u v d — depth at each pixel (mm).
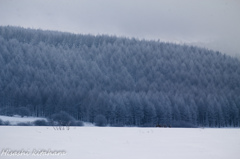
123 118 94188
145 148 16094
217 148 16547
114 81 139875
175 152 14844
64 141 18688
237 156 13945
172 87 139750
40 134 23188
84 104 103812
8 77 130375
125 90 134000
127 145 17219
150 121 96812
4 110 97312
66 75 140875
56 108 104062
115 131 29266
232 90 136375
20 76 132875
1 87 119875
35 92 113000
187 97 119250
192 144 18250
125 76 148375
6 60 147000
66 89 119812
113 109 93750
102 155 13625
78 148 15688
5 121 59375
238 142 19625
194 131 31859
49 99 108500
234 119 109812
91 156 13344
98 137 21797
